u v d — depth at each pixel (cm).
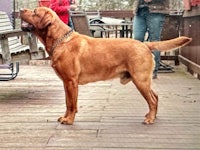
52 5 477
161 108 350
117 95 407
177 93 418
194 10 509
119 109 347
